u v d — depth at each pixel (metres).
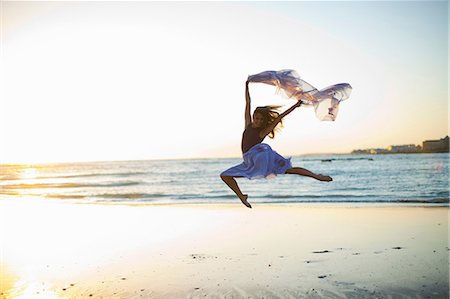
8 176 36.09
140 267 6.79
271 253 7.39
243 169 4.79
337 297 5.22
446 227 9.53
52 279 6.27
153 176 32.53
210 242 8.45
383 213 11.92
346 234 8.89
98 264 7.04
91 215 12.90
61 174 37.91
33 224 11.27
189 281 5.98
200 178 29.69
